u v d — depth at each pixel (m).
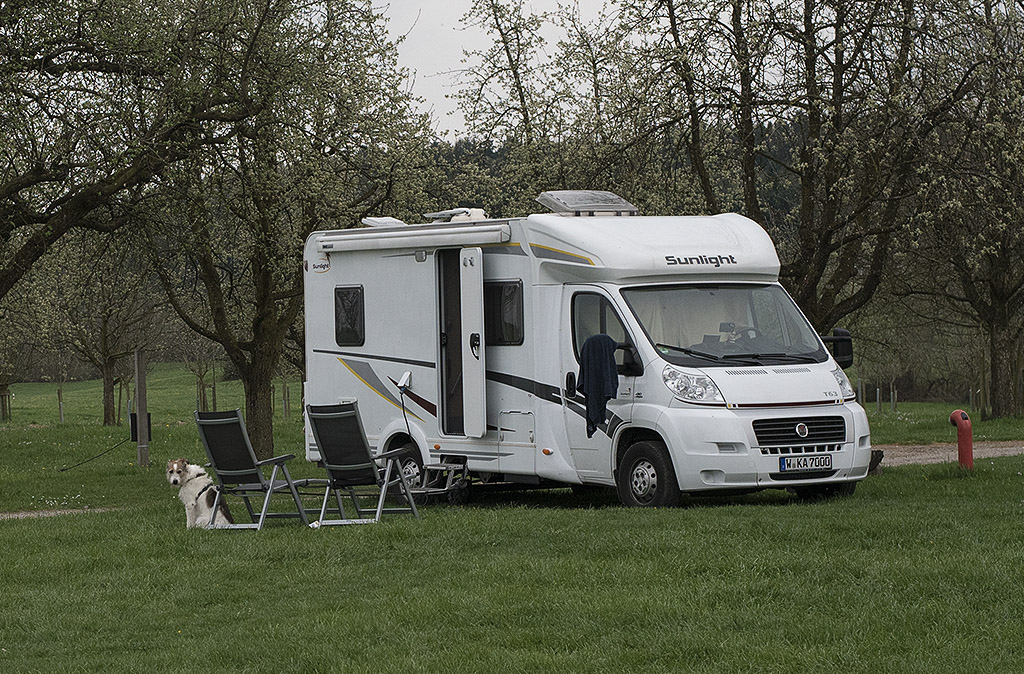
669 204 20.75
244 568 10.69
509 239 15.05
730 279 14.53
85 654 8.30
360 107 23.12
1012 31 19.47
